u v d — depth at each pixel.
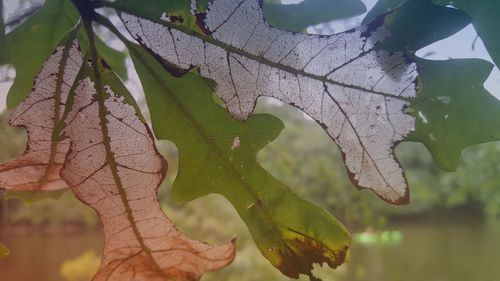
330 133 0.31
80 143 0.32
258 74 0.31
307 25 0.36
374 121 0.31
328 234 0.33
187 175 0.33
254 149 0.33
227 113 0.32
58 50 0.31
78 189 0.32
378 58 0.30
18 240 2.18
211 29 0.30
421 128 0.31
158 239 0.34
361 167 0.31
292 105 0.31
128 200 0.33
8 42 0.36
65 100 0.32
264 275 1.53
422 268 2.30
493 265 2.32
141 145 0.32
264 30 0.30
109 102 0.31
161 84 0.31
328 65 0.31
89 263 1.79
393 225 2.62
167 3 0.30
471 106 0.30
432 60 0.30
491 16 0.30
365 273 1.99
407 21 0.30
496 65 0.30
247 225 0.34
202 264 0.35
